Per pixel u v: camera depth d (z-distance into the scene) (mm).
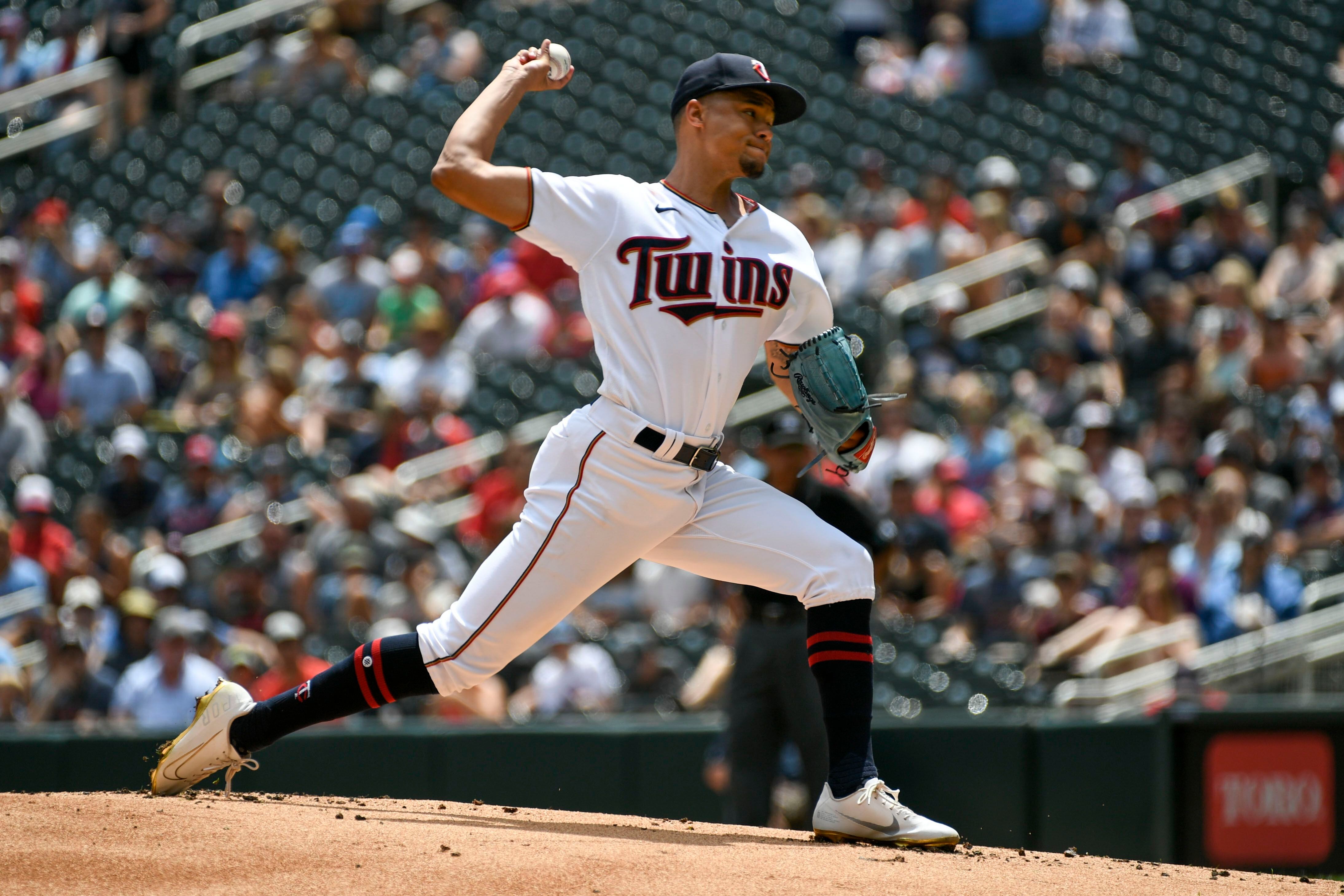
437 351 37531
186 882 10508
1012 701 27188
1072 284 37719
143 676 26891
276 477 34031
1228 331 35688
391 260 43344
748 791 21812
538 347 39188
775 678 21766
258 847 11094
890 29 55219
